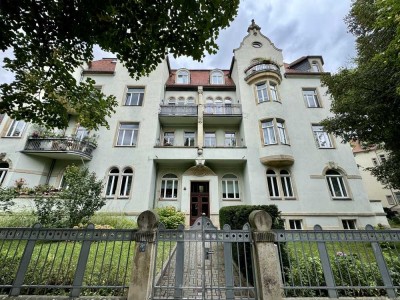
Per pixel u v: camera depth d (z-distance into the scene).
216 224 13.95
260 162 14.82
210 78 20.28
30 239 4.20
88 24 4.23
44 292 3.96
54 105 5.47
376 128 8.95
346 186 14.27
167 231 4.32
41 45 4.69
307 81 17.58
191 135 17.62
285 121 15.70
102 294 3.95
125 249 6.93
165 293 4.34
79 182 9.12
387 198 26.70
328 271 4.03
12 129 14.23
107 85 17.28
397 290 4.06
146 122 16.06
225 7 4.23
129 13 4.15
